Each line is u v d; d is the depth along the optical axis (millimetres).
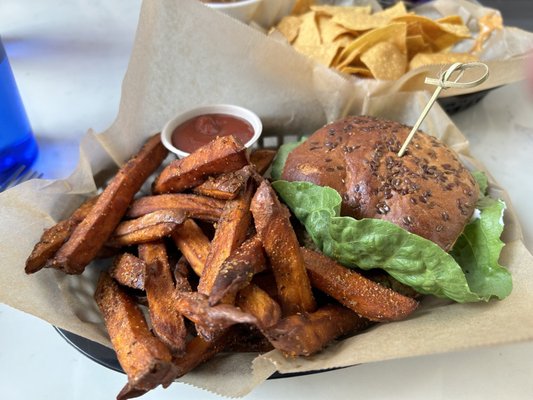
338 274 210
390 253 216
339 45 355
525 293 217
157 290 216
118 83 403
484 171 283
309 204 239
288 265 202
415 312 221
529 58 317
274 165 293
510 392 212
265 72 314
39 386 215
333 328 204
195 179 249
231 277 185
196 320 186
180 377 198
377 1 458
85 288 243
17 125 305
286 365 186
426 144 257
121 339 196
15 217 243
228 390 193
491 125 363
